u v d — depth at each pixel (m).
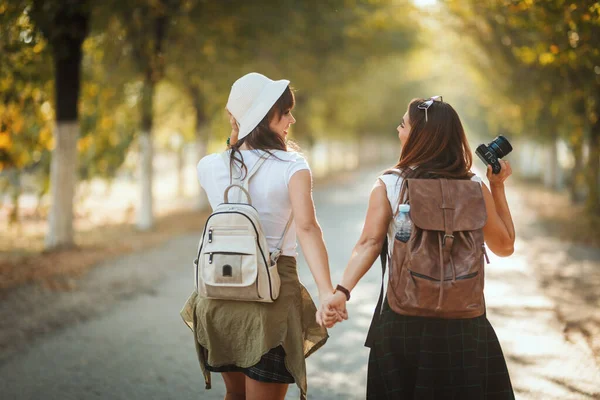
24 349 7.21
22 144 15.45
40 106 14.62
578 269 12.30
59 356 6.96
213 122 26.55
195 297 3.78
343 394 5.88
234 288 3.36
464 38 21.42
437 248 3.29
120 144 19.09
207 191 3.69
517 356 6.94
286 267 3.56
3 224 19.97
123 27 15.90
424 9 18.42
